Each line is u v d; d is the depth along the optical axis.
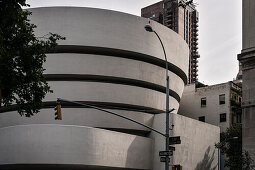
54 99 50.19
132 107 53.34
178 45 59.12
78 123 49.75
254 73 46.56
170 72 57.50
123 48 52.69
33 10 52.72
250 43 47.50
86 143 45.44
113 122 51.09
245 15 48.59
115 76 52.19
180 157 52.56
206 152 58.22
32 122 50.25
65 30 51.66
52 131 45.00
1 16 19.30
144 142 51.31
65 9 52.19
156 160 51.81
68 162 44.53
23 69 27.94
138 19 54.25
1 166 46.78
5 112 52.47
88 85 50.78
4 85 26.17
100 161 45.97
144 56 54.59
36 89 29.06
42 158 44.50
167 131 26.61
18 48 27.27
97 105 50.84
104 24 52.44
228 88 67.06
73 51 52.94
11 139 45.97
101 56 52.00
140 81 53.91
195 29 187.25
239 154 55.69
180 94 60.88
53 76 51.78
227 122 65.81
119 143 48.31
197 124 57.19
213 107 68.25
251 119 46.09
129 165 48.97
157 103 55.03
